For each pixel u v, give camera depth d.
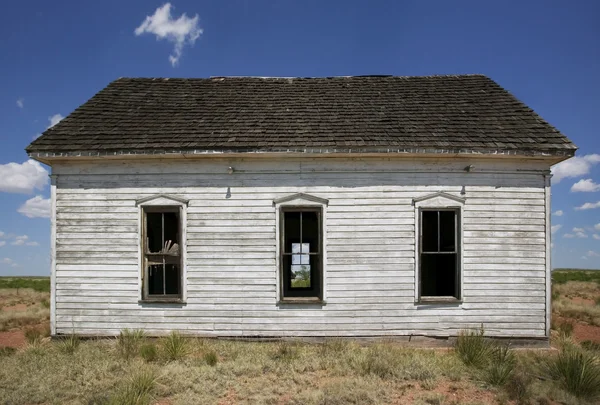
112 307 9.12
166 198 9.22
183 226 9.18
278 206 9.16
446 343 8.93
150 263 9.37
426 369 7.07
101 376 6.82
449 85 12.23
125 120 10.22
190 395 6.06
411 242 9.09
